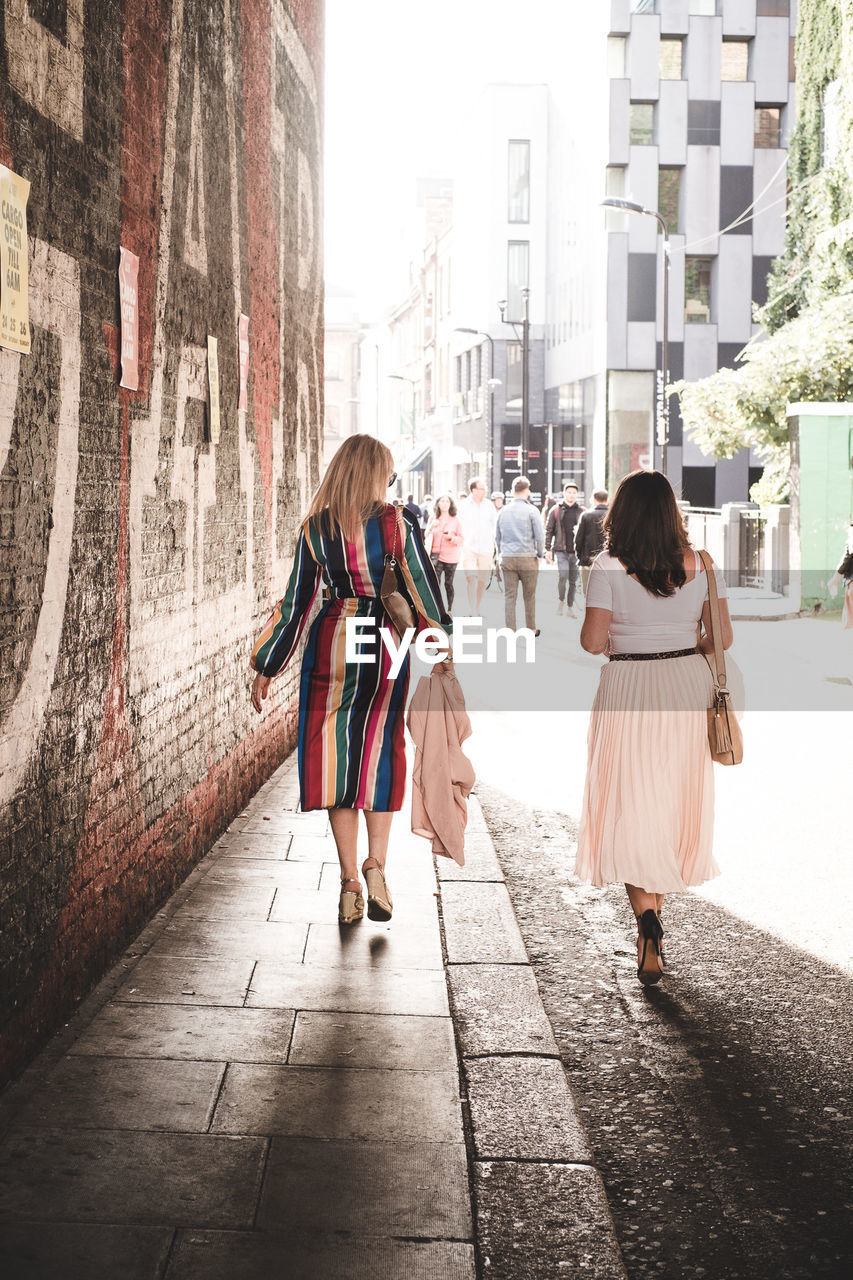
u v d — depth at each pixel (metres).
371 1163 3.49
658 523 5.04
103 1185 3.31
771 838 7.43
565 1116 3.86
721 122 42.59
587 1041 4.57
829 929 5.82
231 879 6.21
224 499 6.99
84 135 4.36
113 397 4.77
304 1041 4.33
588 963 5.40
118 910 5.02
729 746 5.07
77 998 4.51
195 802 6.39
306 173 10.21
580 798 8.62
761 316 33.56
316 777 5.42
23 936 3.92
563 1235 3.20
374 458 5.41
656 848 4.93
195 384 6.20
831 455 20.95
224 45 6.83
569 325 50.91
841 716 11.95
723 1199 3.48
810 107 32.50
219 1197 3.28
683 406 27.23
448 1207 3.28
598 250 44.03
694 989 5.10
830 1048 4.52
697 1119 3.97
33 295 3.87
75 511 4.31
